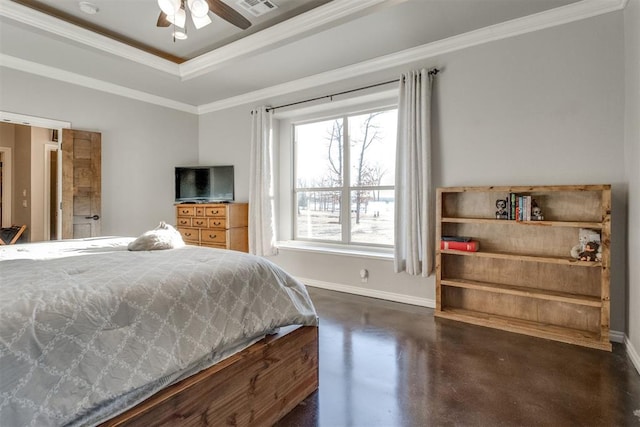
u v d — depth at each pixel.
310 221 4.73
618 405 1.81
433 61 3.37
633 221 2.34
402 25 2.96
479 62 3.13
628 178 2.47
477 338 2.69
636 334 2.26
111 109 4.42
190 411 1.29
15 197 5.72
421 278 3.51
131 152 4.64
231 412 1.46
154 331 1.24
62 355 1.01
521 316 3.00
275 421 1.68
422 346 2.55
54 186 5.62
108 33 3.36
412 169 3.36
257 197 4.63
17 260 1.70
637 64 2.25
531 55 2.90
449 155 3.30
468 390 1.96
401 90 3.46
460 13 2.78
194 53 3.87
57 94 3.93
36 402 0.94
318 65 3.83
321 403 1.84
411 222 3.38
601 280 2.53
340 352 2.46
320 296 3.87
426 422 1.68
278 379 1.70
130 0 2.82
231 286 1.58
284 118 4.83
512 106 2.99
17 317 0.98
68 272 1.42
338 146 4.45
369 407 1.81
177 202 4.98
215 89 4.62
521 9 2.74
